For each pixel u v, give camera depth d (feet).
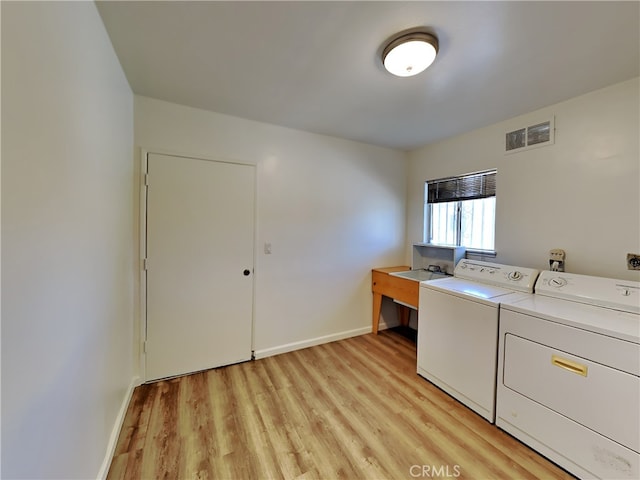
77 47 3.37
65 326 3.05
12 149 2.13
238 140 8.09
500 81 5.96
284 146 8.86
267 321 8.83
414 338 10.49
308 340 9.61
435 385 7.27
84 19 3.59
